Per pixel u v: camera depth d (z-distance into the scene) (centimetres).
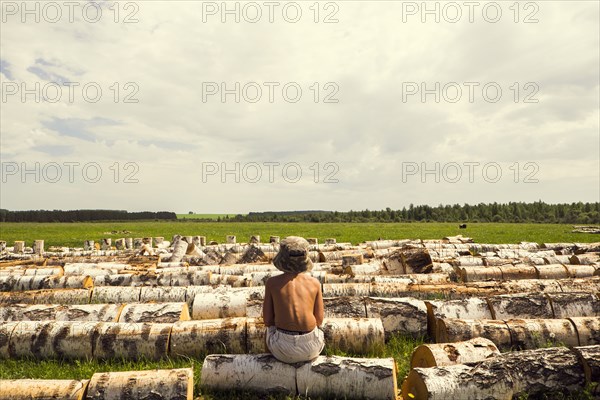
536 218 8575
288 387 461
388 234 3816
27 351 587
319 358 473
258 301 743
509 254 1597
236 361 479
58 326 601
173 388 427
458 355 477
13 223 8894
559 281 870
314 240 2100
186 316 714
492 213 9056
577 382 448
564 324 593
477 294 823
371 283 866
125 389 425
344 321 603
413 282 940
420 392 436
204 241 2459
